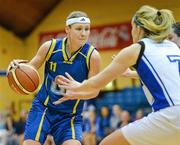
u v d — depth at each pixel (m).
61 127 6.04
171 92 4.30
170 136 4.25
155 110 4.37
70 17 5.97
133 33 4.69
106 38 21.61
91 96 4.59
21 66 5.68
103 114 15.75
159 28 4.46
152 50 4.44
